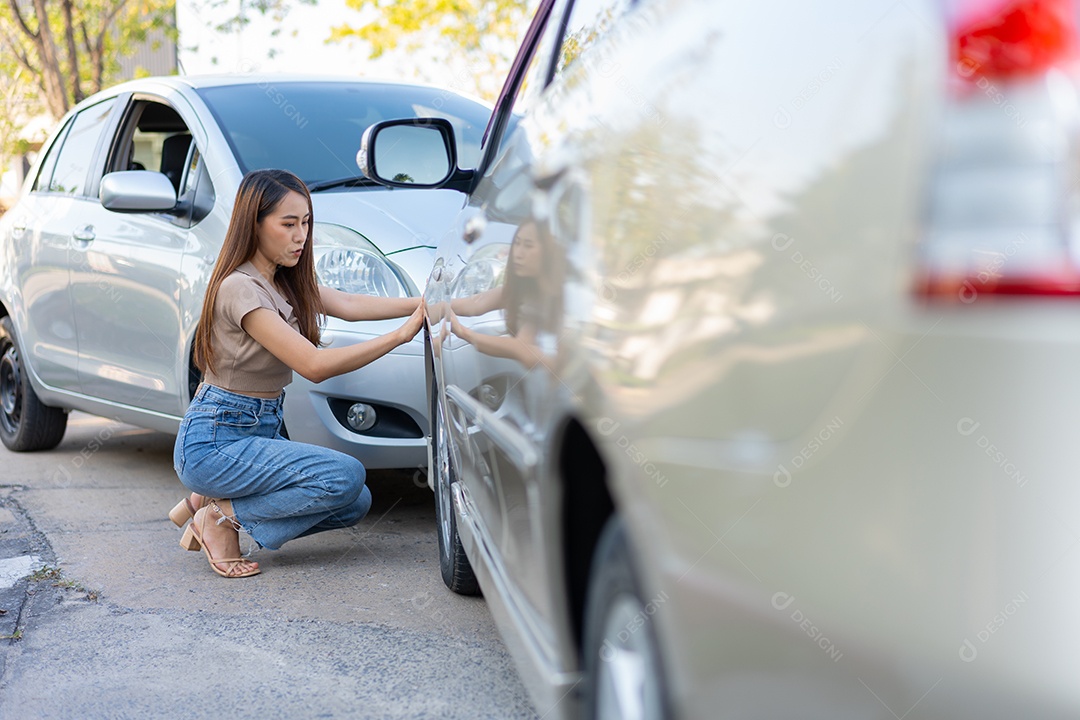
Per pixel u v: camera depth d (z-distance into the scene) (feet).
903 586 3.48
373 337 12.94
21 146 63.57
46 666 9.66
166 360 15.25
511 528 6.98
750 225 4.01
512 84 9.21
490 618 10.78
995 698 3.43
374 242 13.53
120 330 16.24
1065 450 3.23
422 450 13.29
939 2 3.46
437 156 15.62
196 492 12.41
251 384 12.26
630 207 4.94
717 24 4.65
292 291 12.49
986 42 3.32
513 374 6.58
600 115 5.65
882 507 3.50
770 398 3.82
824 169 3.73
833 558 3.62
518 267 6.63
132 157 17.51
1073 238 3.22
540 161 6.57
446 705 8.73
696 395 4.15
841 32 3.81
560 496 5.75
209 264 14.30
